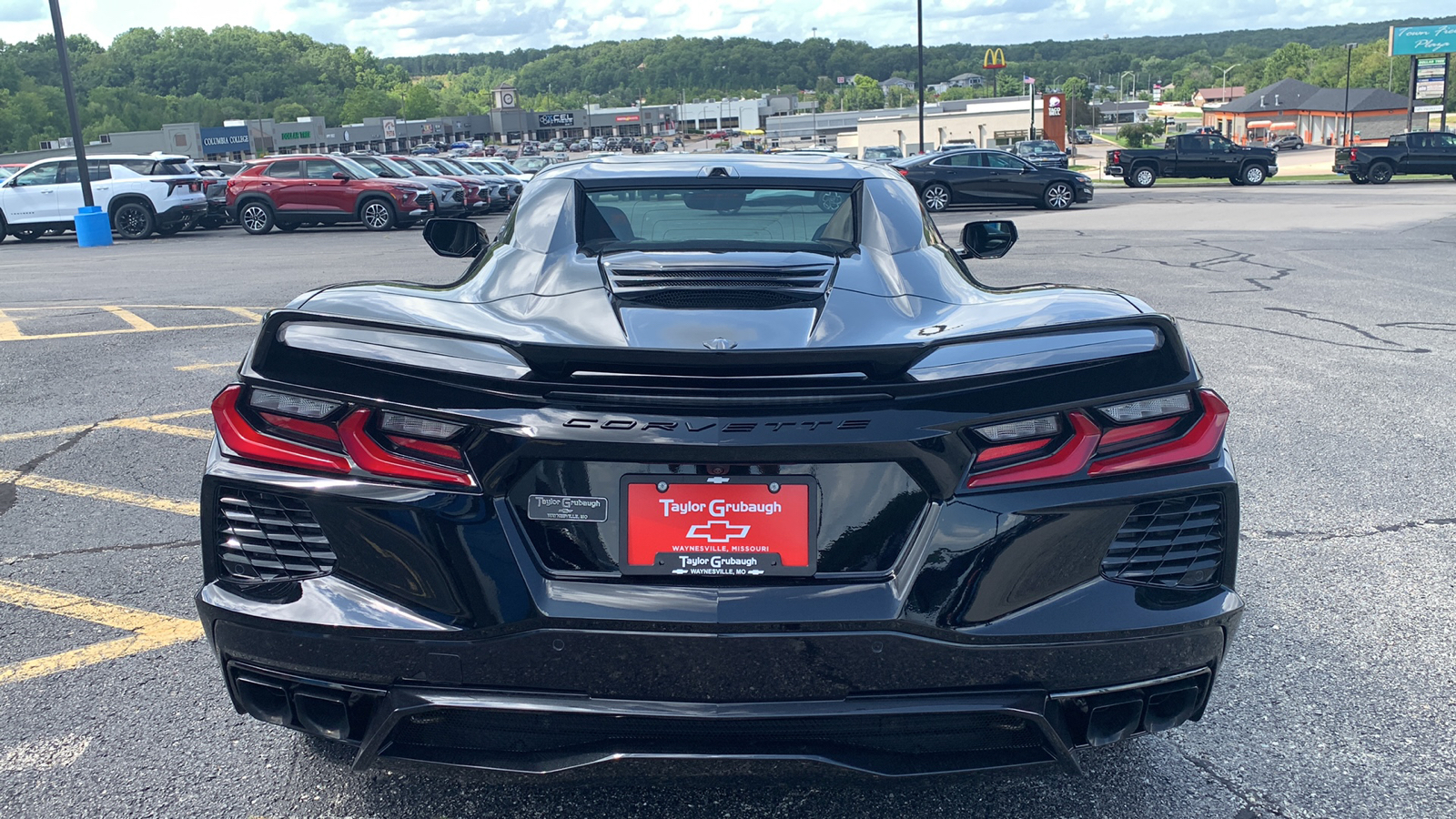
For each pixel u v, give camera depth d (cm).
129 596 335
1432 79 5303
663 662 185
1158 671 197
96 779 233
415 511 188
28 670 286
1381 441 504
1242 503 423
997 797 229
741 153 358
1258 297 957
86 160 1878
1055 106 7006
